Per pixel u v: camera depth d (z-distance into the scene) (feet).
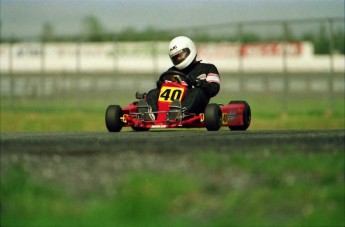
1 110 318.24
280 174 72.69
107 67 497.46
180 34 443.32
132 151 85.46
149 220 59.98
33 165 79.30
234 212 63.72
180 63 140.67
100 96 432.66
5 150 87.97
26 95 405.80
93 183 72.54
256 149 84.89
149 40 483.51
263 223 61.21
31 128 235.40
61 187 70.28
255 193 67.00
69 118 265.75
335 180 72.08
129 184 68.69
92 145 90.84
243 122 145.89
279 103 361.71
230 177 72.79
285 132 122.72
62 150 87.66
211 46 447.01
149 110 134.92
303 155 81.20
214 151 83.76
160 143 91.30
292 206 65.31
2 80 469.16
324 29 310.24
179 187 67.62
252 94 434.30
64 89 437.17
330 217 62.28
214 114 132.16
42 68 340.18
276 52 463.01
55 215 61.93
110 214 61.52
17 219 61.41
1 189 67.51
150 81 480.64
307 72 466.70
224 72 459.73
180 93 135.85
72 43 498.69
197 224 60.23
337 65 465.06
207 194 68.03
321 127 217.56
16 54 491.31
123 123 138.10
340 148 87.40
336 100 376.68
